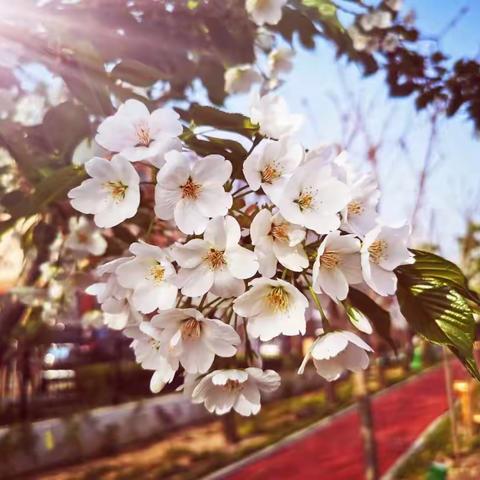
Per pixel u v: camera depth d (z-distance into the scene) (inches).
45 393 121.1
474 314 10.3
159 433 132.5
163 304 10.0
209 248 9.7
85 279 27.6
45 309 26.7
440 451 103.0
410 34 21.7
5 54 15.3
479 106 22.0
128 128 10.3
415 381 200.1
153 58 16.1
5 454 95.7
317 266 9.4
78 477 96.7
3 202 15.9
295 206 9.7
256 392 11.2
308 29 18.1
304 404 163.2
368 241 9.5
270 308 9.9
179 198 9.7
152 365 11.0
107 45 15.3
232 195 9.9
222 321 10.6
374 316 11.8
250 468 106.1
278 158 10.1
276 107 11.2
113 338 145.6
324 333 10.7
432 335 9.9
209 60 17.7
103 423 121.3
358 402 71.0
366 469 69.6
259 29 18.3
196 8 16.6
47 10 14.2
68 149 14.6
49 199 12.7
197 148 10.9
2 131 15.7
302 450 116.8
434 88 22.3
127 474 99.4
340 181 9.9
